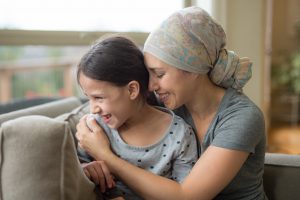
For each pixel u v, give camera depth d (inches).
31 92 109.7
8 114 42.1
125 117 35.6
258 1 82.4
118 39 34.9
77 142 39.1
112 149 37.2
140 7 80.6
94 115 37.5
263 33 84.5
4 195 26.0
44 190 25.7
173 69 33.7
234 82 37.2
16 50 104.7
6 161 25.9
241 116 34.9
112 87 33.4
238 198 38.4
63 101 55.0
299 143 132.8
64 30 74.9
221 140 34.1
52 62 104.6
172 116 38.9
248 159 37.1
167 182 33.1
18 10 70.9
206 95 37.1
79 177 29.0
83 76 33.6
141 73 35.2
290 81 173.0
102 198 35.8
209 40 34.4
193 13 34.2
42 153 25.7
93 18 77.2
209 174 33.3
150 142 37.3
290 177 44.4
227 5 80.9
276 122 179.2
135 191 34.3
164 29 33.6
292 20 173.2
